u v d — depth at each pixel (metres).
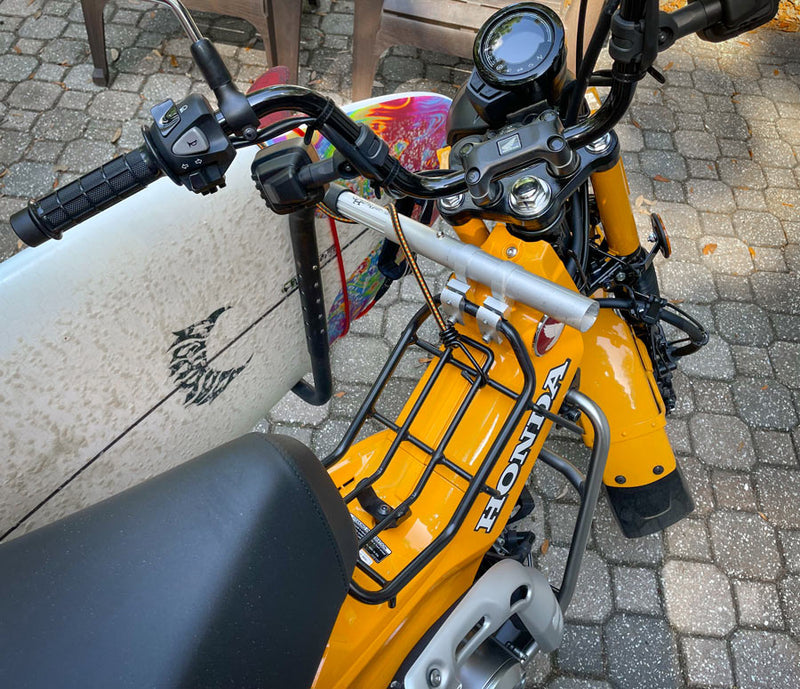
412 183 1.12
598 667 2.09
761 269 3.05
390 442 1.51
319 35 4.00
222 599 0.77
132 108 3.58
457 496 1.40
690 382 2.70
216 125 0.89
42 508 1.50
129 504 0.83
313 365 1.92
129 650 0.72
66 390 1.39
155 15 4.03
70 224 0.94
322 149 1.70
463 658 1.28
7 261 1.24
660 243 1.78
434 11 3.15
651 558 2.29
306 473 0.87
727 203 3.30
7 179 3.25
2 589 0.75
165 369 1.58
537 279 1.20
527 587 1.37
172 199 1.40
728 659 2.11
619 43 0.90
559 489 2.44
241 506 0.82
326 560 0.86
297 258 1.59
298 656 0.83
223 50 3.90
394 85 3.78
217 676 0.75
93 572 0.76
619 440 1.87
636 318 1.81
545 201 1.20
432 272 3.02
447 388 1.48
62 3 4.07
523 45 1.20
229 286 1.62
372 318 2.87
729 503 2.41
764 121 3.67
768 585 2.24
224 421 1.89
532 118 1.24
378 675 1.30
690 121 3.65
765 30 4.15
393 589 1.26
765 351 2.79
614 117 1.04
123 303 1.40
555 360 1.44
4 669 0.69
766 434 2.57
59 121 3.49
